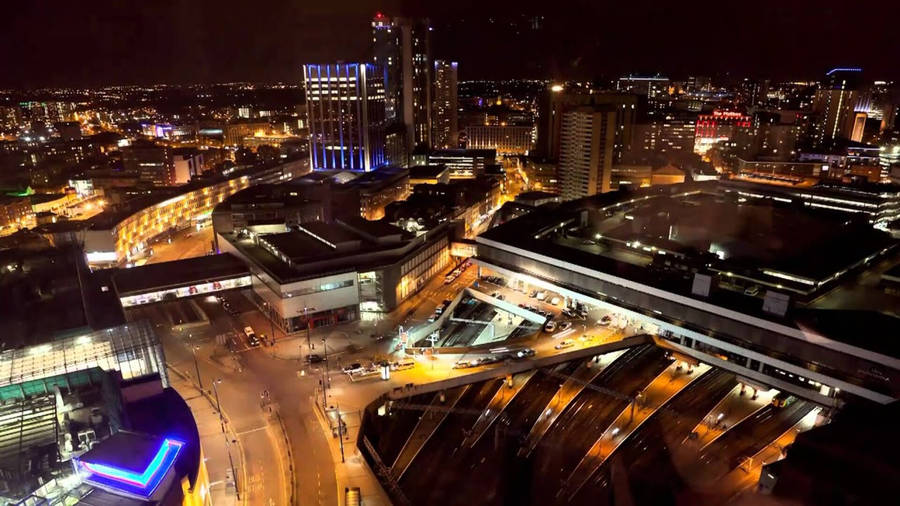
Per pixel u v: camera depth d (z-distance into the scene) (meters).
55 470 69.00
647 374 119.31
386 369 121.31
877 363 93.69
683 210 192.62
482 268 175.00
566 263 142.88
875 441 68.25
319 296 146.50
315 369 126.62
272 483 92.88
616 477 96.00
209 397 116.25
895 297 125.50
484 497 95.31
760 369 110.19
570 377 120.56
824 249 145.38
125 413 84.38
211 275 167.25
